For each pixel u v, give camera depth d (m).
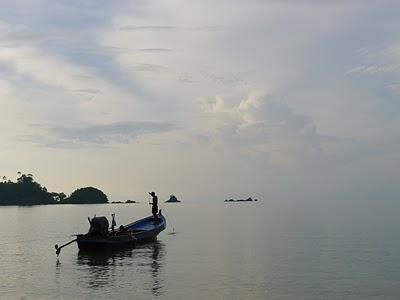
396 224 78.12
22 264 36.09
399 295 25.64
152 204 56.03
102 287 27.55
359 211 142.25
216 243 49.94
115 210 197.12
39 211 179.00
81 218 118.38
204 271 32.34
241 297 25.17
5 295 25.94
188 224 84.62
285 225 79.50
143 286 27.69
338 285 27.88
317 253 41.22
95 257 39.34
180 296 25.38
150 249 44.50
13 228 79.19
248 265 34.78
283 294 25.81
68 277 30.61
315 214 124.06
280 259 37.75
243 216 118.56
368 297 25.27
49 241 54.62
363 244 47.75
